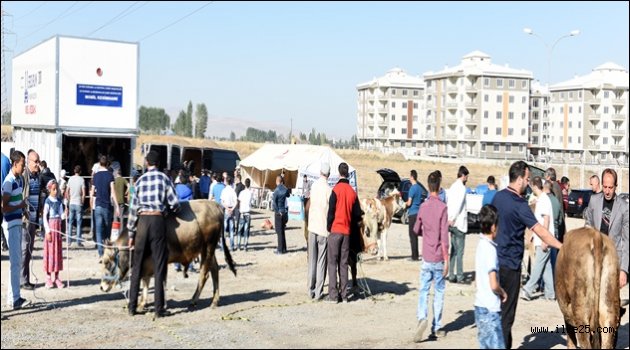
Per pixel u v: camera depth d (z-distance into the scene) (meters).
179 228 11.02
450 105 103.75
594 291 7.95
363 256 18.42
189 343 9.24
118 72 22.22
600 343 7.99
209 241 11.47
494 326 7.64
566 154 76.25
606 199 10.29
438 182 9.84
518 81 101.12
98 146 24.44
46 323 10.32
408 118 122.19
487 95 100.38
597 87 72.44
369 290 13.14
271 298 12.57
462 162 82.50
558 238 13.09
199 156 40.31
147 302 11.62
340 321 10.71
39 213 13.54
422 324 9.39
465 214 14.40
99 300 12.01
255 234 23.69
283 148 36.03
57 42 21.30
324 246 12.40
